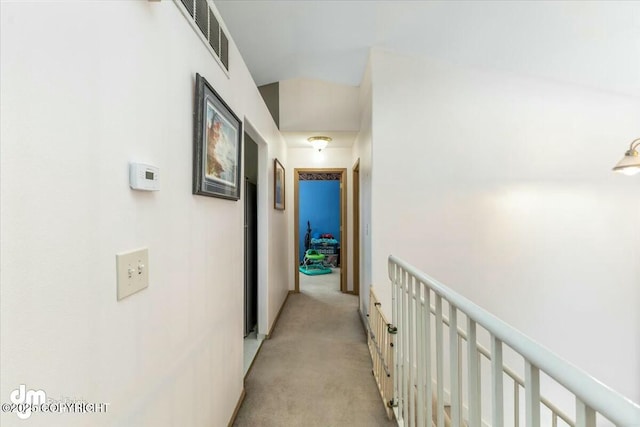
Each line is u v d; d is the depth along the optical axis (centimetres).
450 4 209
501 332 73
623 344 263
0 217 48
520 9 205
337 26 241
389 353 180
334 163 466
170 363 102
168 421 101
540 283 266
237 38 258
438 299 112
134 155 82
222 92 152
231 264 172
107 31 71
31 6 52
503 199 269
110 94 72
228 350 166
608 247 266
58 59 58
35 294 53
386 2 213
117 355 75
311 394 203
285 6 218
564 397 262
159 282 95
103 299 70
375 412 186
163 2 97
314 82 359
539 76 266
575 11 200
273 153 328
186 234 114
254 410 187
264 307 295
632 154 220
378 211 269
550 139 267
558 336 264
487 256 268
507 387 253
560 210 267
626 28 207
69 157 60
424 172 269
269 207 304
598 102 266
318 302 420
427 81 270
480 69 269
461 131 269
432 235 269
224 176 151
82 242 64
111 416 73
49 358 56
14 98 49
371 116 275
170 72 101
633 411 44
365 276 319
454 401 100
